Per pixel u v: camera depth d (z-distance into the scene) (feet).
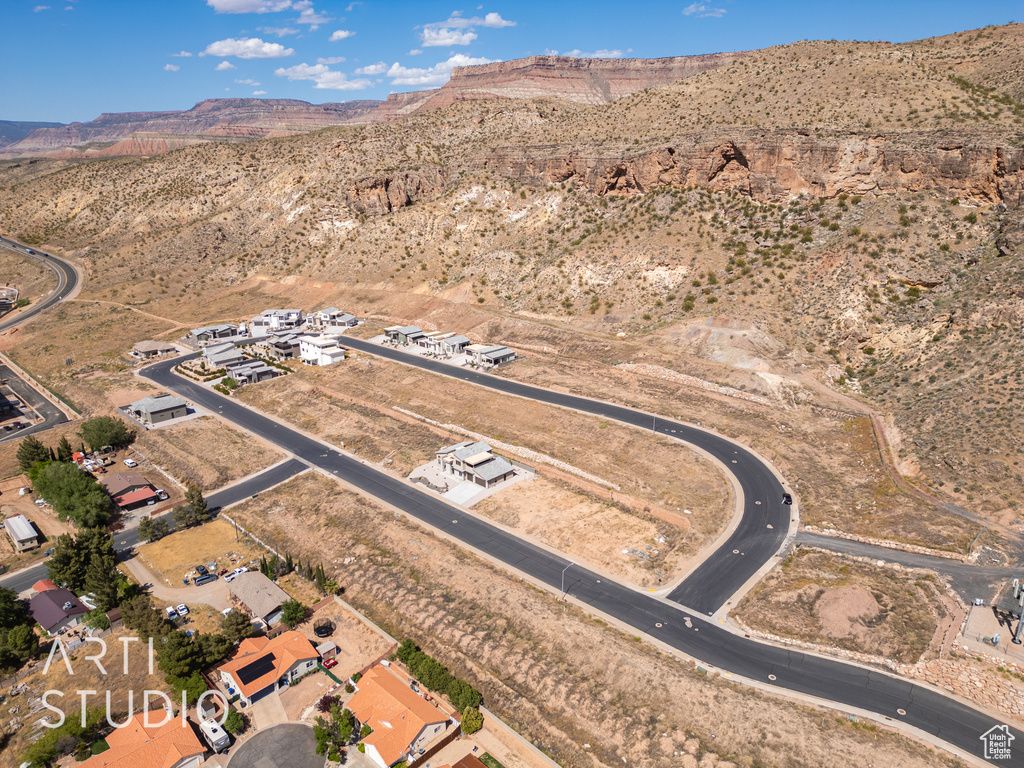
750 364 382.01
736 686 188.85
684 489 291.79
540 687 194.39
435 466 328.29
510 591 231.71
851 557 246.06
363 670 207.31
